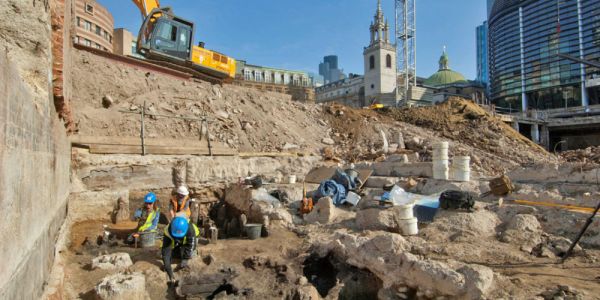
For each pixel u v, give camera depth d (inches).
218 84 983.0
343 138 1011.9
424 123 1249.4
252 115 899.4
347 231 366.9
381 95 2571.4
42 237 178.1
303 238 372.2
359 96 2883.9
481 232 309.9
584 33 3289.9
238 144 757.3
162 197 505.7
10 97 110.6
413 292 234.2
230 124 808.3
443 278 212.7
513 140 1128.2
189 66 920.9
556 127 1871.3
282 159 710.5
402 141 937.5
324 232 379.2
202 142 622.5
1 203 98.9
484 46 5664.4
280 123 942.4
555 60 3494.1
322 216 418.9
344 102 3043.8
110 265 275.6
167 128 685.3
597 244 266.5
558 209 314.0
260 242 361.7
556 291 191.9
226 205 520.1
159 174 509.7
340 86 3144.7
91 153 466.9
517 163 881.5
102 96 686.5
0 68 98.1
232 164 590.6
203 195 544.4
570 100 3452.3
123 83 731.4
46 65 191.6
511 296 193.0
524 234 288.7
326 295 277.1
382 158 721.0
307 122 1045.2
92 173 457.1
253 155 678.5
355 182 505.0
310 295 247.3
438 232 320.8
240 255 323.3
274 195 500.4
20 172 126.0
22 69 177.6
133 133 630.5
